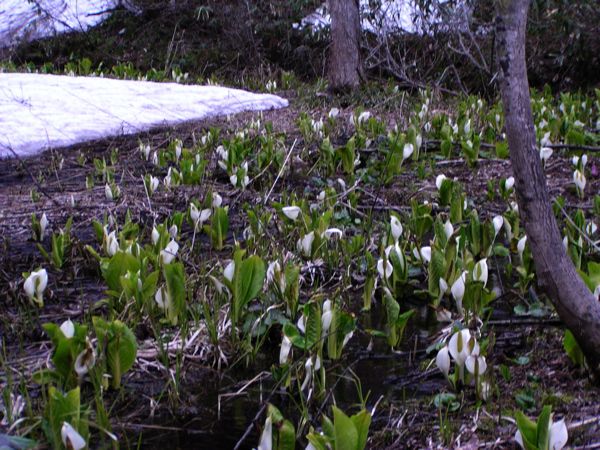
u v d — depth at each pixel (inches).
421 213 174.7
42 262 159.9
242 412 103.0
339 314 115.3
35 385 107.6
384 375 112.3
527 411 98.0
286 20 558.6
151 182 208.1
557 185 226.2
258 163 231.6
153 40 590.9
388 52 451.2
